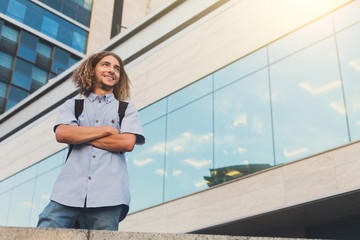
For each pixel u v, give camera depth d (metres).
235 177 14.11
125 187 3.34
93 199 3.16
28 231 2.98
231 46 16.12
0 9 45.94
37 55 47.75
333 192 11.69
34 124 24.83
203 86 16.47
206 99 16.12
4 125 28.03
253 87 14.76
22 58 46.59
